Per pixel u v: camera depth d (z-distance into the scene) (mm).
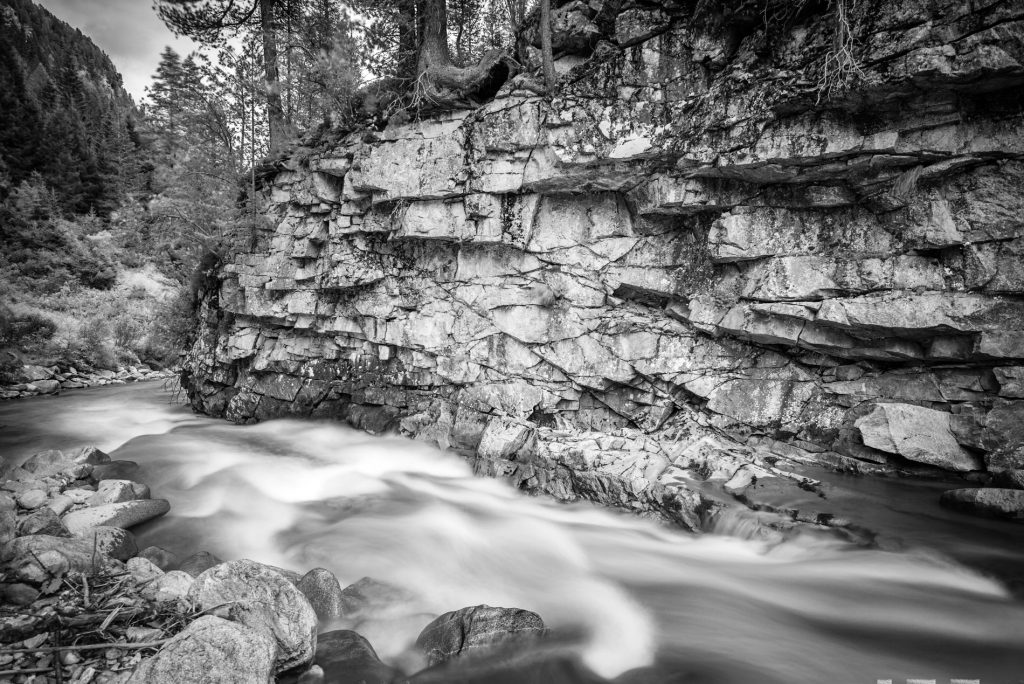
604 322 10664
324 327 13500
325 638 5109
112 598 5098
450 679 4746
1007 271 7363
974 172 7504
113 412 16578
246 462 11414
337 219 13070
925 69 6738
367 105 12656
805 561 6969
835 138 7770
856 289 8359
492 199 10961
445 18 12562
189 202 15320
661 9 9211
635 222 10430
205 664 3799
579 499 9461
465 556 7656
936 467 8258
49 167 42594
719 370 9969
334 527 8469
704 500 8109
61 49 130000
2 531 6160
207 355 15414
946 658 5180
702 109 8664
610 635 5730
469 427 11680
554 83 9961
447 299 12203
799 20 8031
